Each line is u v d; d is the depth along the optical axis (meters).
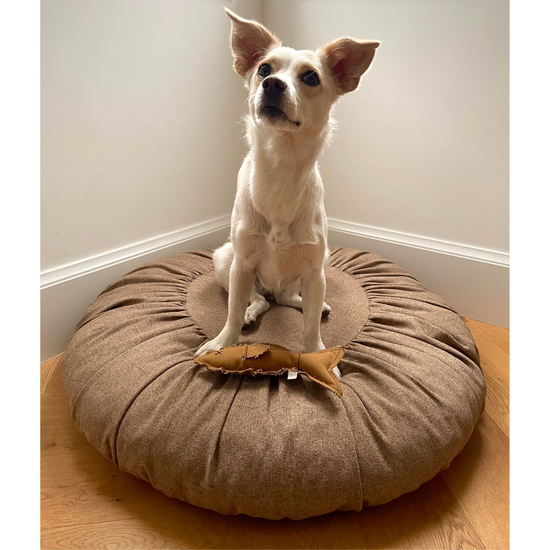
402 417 1.30
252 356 1.37
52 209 1.76
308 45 2.49
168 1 2.01
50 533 1.17
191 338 1.63
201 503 1.19
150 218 2.23
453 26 2.04
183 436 1.21
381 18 2.20
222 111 2.52
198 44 2.23
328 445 1.19
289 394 1.34
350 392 1.36
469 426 1.40
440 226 2.35
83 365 1.48
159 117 2.12
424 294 1.99
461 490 1.36
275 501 1.15
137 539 1.17
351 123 2.45
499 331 2.25
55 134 1.70
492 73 2.01
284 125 1.24
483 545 1.19
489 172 2.13
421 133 2.26
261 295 1.96
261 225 1.51
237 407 1.28
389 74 2.26
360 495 1.18
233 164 2.71
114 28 1.81
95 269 1.98
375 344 1.65
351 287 2.08
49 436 1.50
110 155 1.94
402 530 1.23
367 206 2.55
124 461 1.26
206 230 2.60
